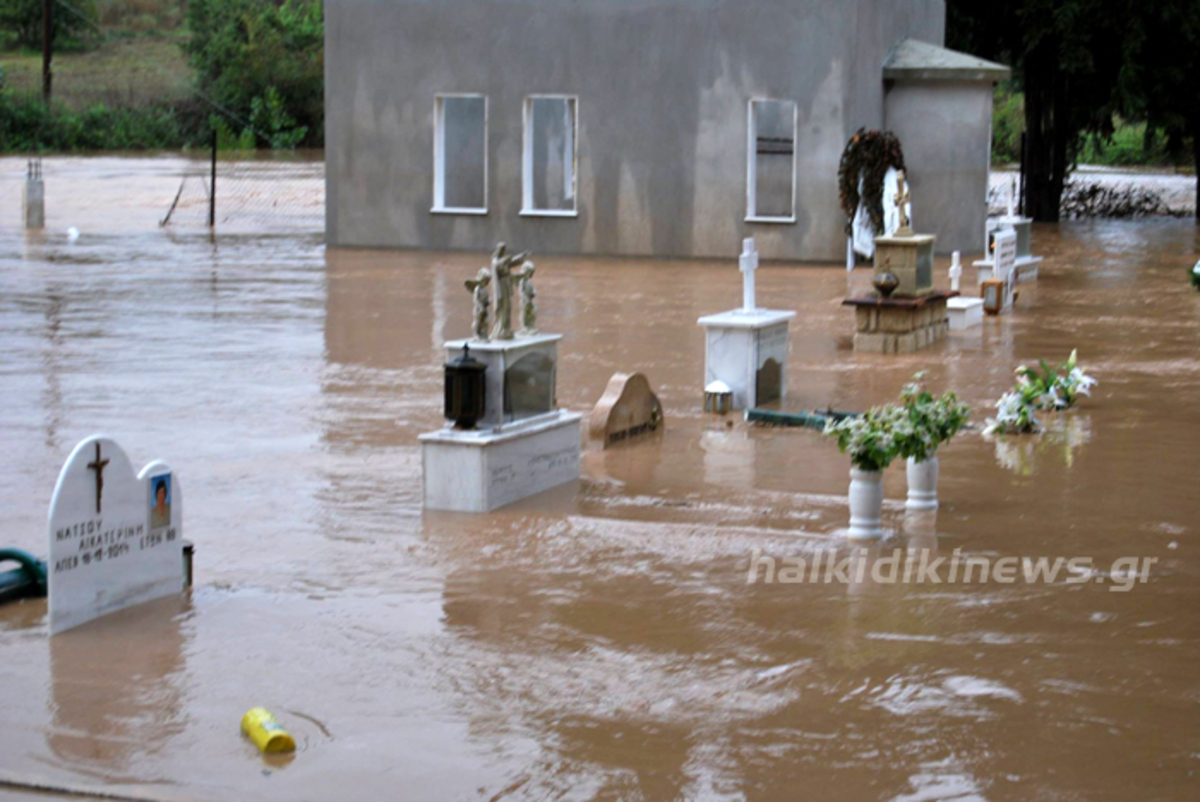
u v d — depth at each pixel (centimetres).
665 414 1559
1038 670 771
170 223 4106
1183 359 1903
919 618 859
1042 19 4138
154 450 1345
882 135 3056
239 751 672
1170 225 4284
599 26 3306
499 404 1148
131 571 884
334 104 3516
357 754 670
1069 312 2403
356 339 2066
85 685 754
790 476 1254
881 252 2011
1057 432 1433
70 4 8856
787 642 817
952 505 1138
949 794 625
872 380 1758
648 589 919
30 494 1176
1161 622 850
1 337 2064
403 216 3500
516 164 3409
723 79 3228
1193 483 1209
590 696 738
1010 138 7106
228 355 1919
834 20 3117
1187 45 4234
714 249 3294
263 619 862
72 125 7275
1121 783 635
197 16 8494
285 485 1208
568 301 2533
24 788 632
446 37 3412
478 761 662
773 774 645
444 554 1002
